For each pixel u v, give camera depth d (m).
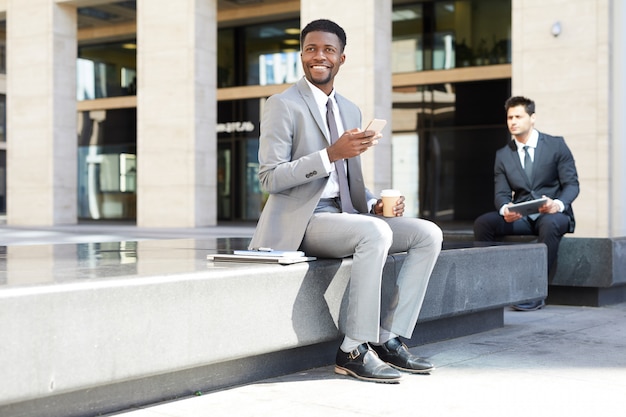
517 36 14.06
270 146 4.14
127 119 24.78
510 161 7.40
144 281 3.19
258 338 3.70
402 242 4.17
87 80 25.23
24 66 20.89
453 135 20.22
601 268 7.14
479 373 4.18
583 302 7.39
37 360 2.81
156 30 18.78
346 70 16.17
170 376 3.60
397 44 20.61
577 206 13.60
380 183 16.17
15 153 21.14
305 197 4.14
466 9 19.69
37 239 13.58
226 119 23.70
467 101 20.02
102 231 16.80
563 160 7.32
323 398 3.61
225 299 3.52
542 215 7.29
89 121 25.44
